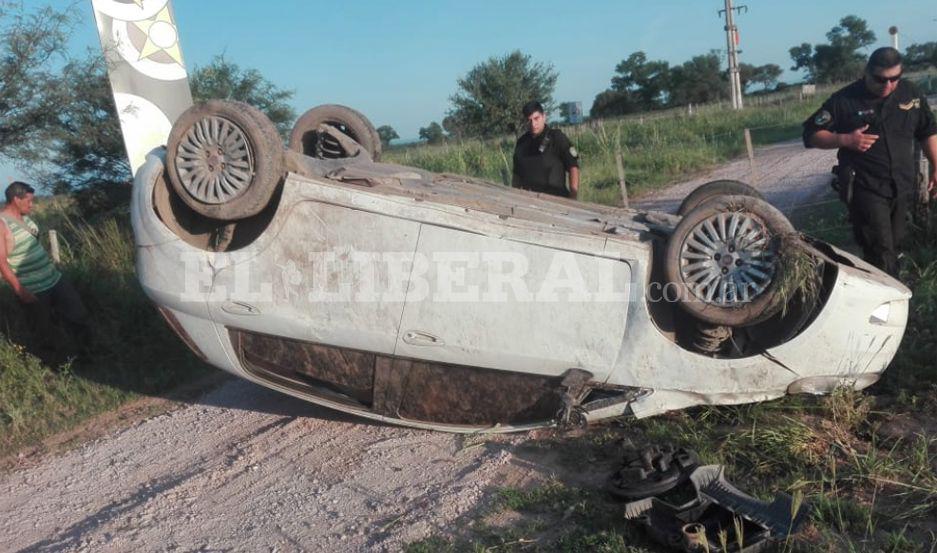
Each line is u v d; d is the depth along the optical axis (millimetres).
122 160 11289
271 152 4648
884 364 4477
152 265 4965
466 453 4750
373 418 5047
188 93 9383
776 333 4566
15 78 8453
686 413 4695
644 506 3650
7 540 4398
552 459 4512
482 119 31484
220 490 4699
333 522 4176
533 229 4438
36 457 5578
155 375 6926
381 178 5156
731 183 5500
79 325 7145
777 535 3367
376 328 4641
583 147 21109
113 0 8867
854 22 80500
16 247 6754
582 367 4441
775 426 4340
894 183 5488
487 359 4570
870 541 3439
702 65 75312
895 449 4152
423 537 3889
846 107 5504
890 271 5641
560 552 3596
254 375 5168
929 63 61781
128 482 4996
